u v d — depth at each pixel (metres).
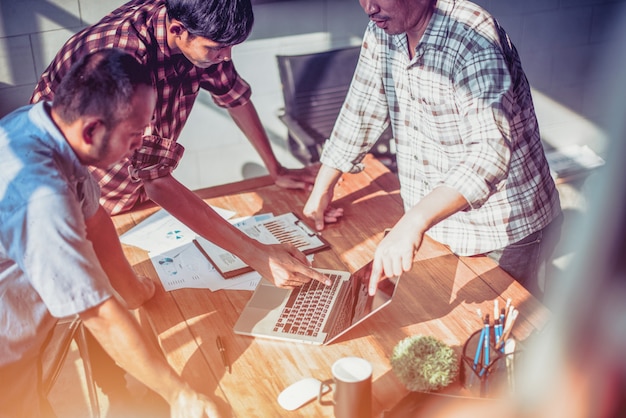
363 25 3.45
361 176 2.25
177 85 1.83
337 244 1.88
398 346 1.33
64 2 2.91
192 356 1.47
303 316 1.55
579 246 0.29
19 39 2.90
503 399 1.20
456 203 1.46
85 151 1.22
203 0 1.54
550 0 3.65
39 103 1.23
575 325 0.30
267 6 3.22
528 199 1.76
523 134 1.72
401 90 1.80
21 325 1.35
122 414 2.06
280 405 1.30
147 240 1.91
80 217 1.18
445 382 1.27
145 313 1.63
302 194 2.16
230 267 1.77
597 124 4.04
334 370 1.21
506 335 1.31
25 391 1.45
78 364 2.34
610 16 3.79
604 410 0.30
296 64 3.02
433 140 1.79
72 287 1.15
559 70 3.87
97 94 1.15
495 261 1.79
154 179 1.66
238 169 3.54
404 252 1.41
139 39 1.67
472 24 1.58
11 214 1.13
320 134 3.11
